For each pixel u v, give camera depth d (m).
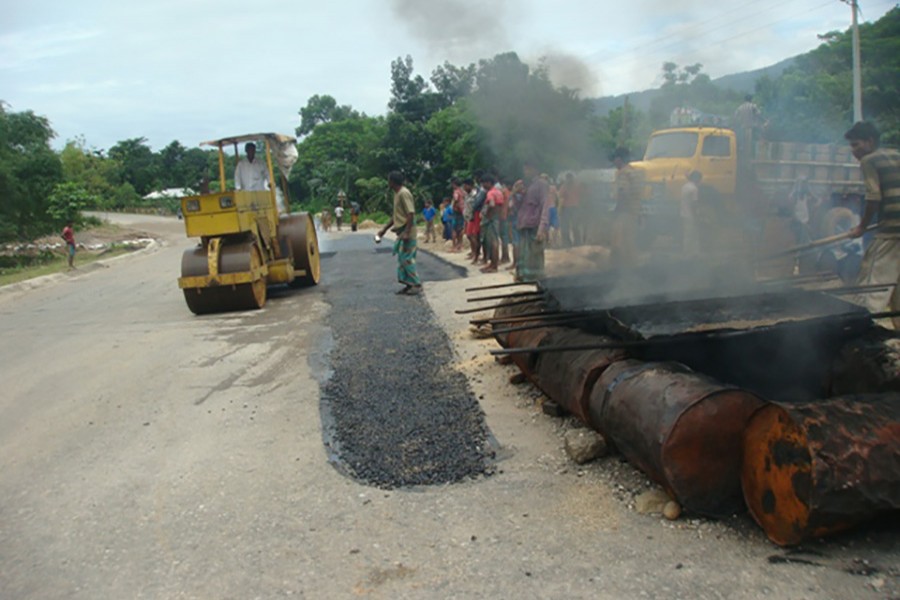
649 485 3.54
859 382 3.71
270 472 4.10
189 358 7.20
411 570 2.97
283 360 6.82
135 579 3.05
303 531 3.37
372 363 6.36
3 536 3.54
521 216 8.80
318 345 7.35
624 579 2.78
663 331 3.84
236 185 11.72
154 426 5.10
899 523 3.00
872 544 2.88
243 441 4.65
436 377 5.79
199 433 4.87
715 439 3.08
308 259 11.77
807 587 2.64
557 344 4.46
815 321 3.73
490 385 5.47
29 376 7.02
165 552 3.26
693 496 3.10
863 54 26.50
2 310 13.01
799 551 2.87
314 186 54.62
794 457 2.78
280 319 9.20
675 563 2.86
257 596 2.85
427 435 4.50
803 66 27.75
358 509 3.56
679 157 12.22
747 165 12.43
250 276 9.72
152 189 88.75
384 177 42.16
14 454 4.75
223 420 5.11
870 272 5.15
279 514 3.56
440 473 3.92
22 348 8.66
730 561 2.85
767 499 2.93
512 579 2.84
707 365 4.05
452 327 7.60
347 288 11.62
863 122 5.10
